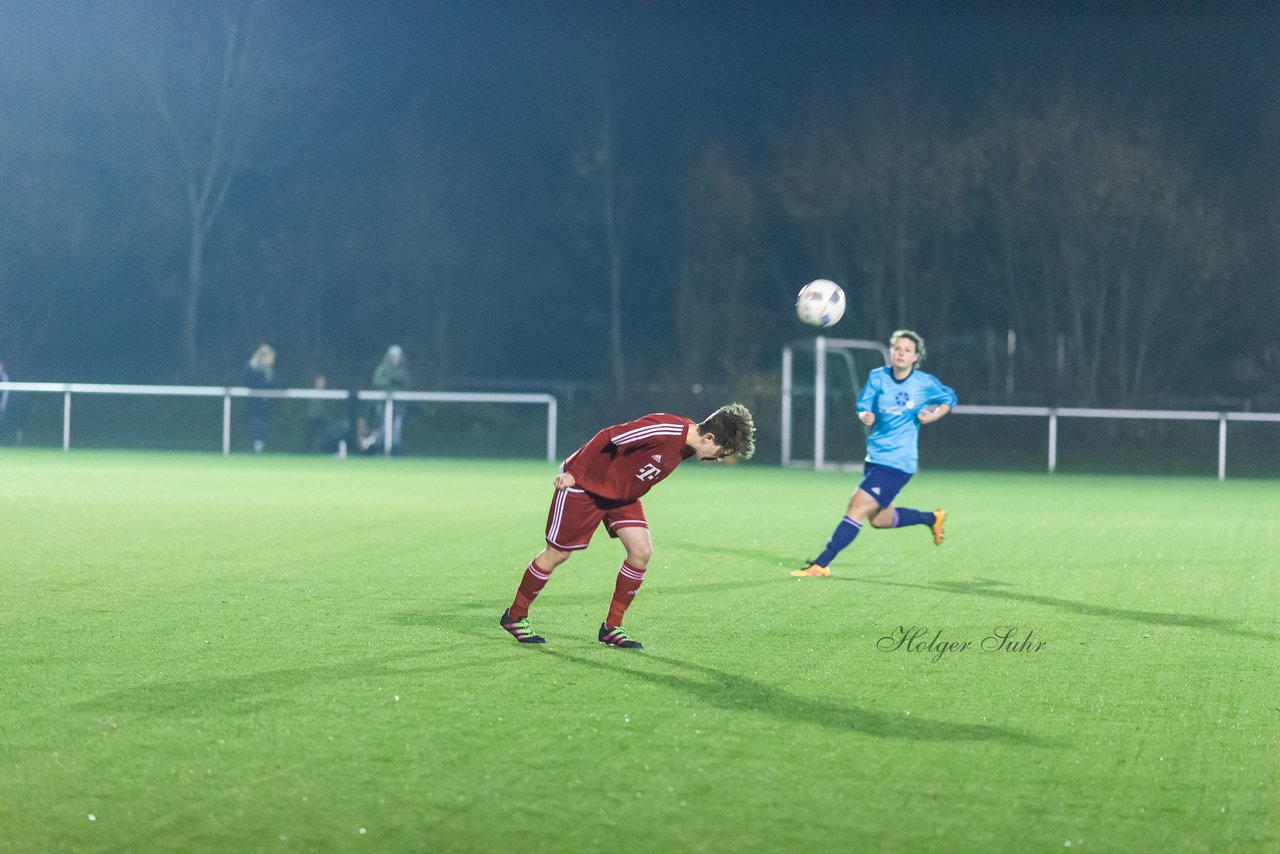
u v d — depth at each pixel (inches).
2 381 2401.6
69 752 427.2
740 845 350.6
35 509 1253.7
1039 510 1448.1
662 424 606.5
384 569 878.4
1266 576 904.9
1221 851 351.9
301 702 496.7
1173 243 3004.4
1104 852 350.6
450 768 413.7
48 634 629.6
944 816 375.9
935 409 888.9
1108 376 3095.5
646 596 781.9
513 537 1075.9
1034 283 3344.0
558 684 533.6
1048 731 470.3
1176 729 476.1
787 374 2380.7
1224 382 3132.4
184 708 485.7
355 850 344.5
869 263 3393.2
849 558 981.2
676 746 442.3
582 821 367.2
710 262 3558.1
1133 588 842.2
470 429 3159.5
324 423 2519.7
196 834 354.6
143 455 2277.3
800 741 450.6
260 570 866.1
